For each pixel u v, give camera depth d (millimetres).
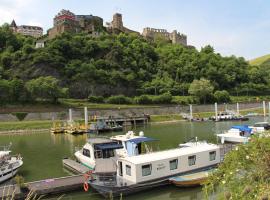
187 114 113938
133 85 151250
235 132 51406
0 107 104062
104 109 111250
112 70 155500
